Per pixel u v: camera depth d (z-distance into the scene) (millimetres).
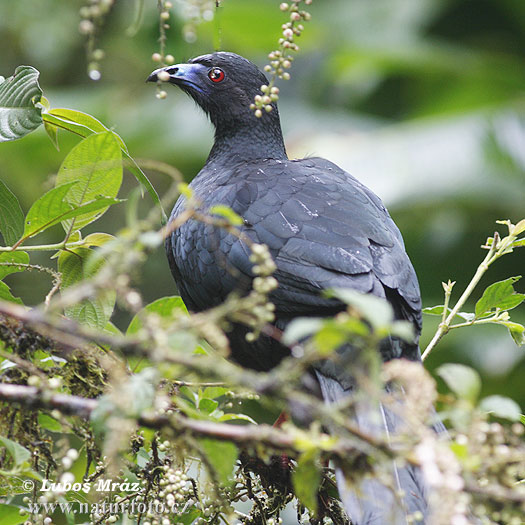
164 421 4918
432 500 4531
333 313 7918
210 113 10969
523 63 19969
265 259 5098
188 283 9258
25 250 6883
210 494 6379
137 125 18016
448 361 16125
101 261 7137
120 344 4590
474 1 20234
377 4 20234
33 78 6938
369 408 4914
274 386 4480
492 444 4613
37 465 6586
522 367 16281
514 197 16578
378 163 16672
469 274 17688
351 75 20312
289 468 7242
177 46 12211
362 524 5617
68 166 6621
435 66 19234
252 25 18406
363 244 8141
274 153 10891
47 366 6750
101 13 5566
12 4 18375
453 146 16844
